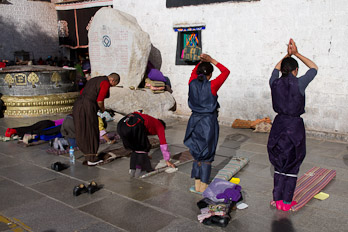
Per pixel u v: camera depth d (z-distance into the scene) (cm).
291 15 670
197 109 381
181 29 845
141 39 846
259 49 723
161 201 381
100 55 909
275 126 351
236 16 745
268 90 724
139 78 869
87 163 516
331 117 651
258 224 328
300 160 343
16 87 911
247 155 556
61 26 1881
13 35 1756
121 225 327
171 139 666
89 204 375
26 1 1784
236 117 782
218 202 354
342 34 616
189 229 319
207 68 377
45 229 319
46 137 646
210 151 381
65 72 973
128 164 515
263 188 419
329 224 327
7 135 665
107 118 824
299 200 376
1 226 326
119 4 968
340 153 562
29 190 418
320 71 650
